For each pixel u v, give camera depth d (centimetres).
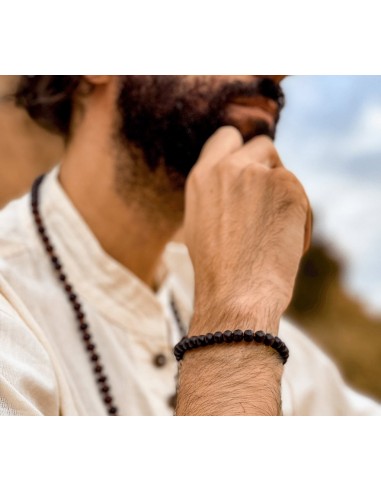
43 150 94
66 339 75
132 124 82
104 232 83
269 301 65
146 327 82
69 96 87
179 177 83
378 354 116
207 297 68
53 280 78
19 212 83
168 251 102
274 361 62
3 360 62
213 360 62
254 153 79
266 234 71
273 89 84
